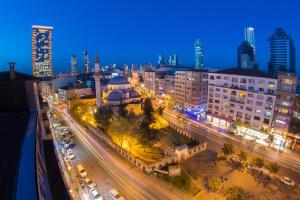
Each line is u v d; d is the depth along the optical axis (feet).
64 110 404.98
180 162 191.42
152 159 191.31
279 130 221.87
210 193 148.05
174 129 276.21
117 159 196.44
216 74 282.15
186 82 354.95
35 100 83.15
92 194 144.66
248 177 168.04
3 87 79.30
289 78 209.97
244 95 249.55
